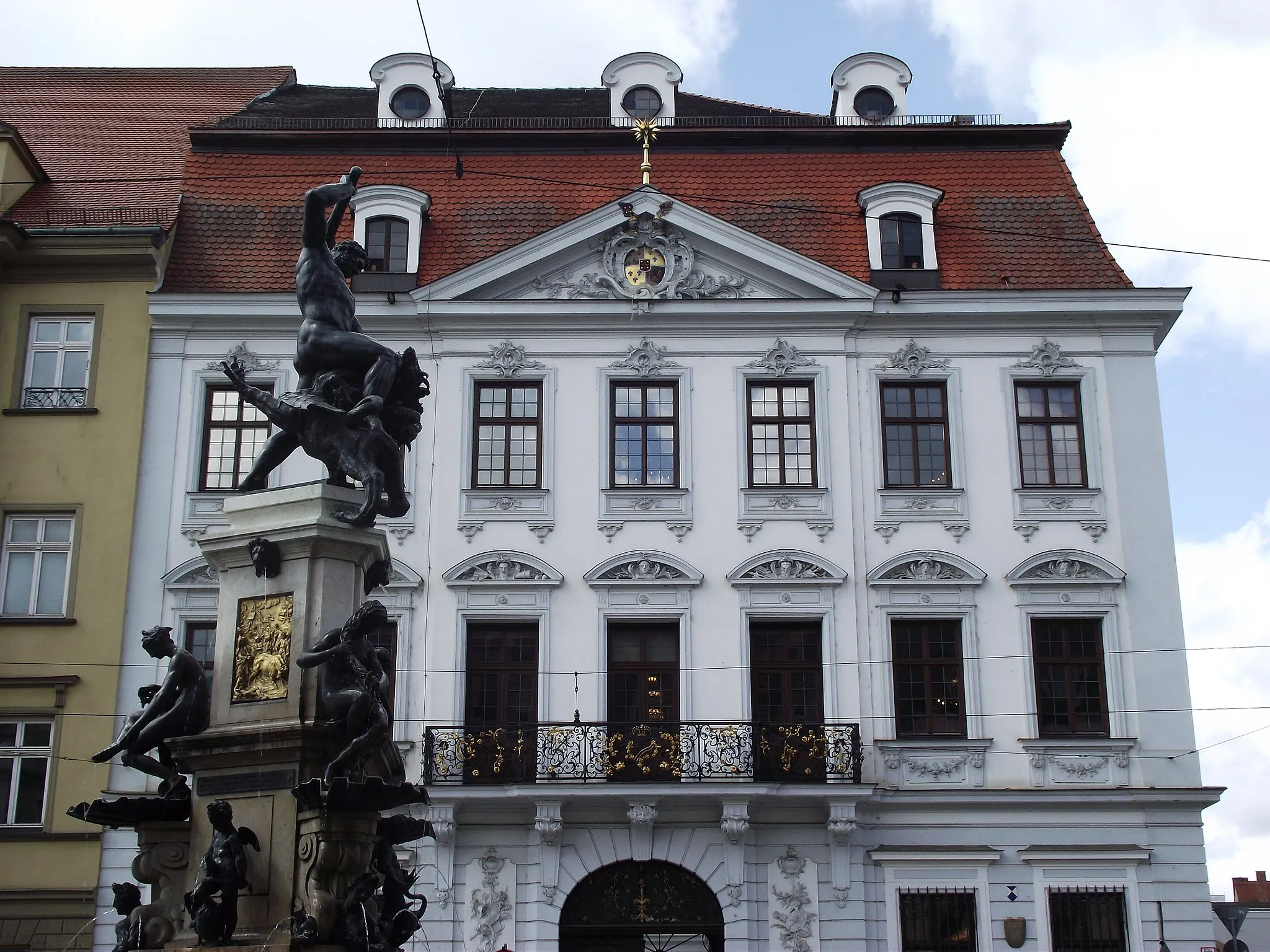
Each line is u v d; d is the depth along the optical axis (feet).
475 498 91.71
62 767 86.58
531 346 94.68
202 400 94.07
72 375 95.04
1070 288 94.68
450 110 108.17
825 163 103.24
